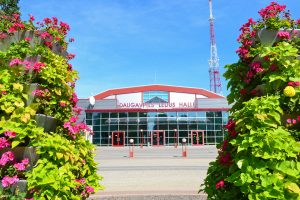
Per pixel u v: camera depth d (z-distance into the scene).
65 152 4.65
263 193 3.45
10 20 5.85
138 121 55.09
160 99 58.88
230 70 4.98
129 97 58.94
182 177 14.41
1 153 4.50
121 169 18.12
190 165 20.48
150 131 54.78
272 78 4.09
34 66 5.04
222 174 4.44
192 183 12.52
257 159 3.67
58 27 5.98
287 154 3.60
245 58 4.79
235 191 4.14
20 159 4.49
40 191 4.21
